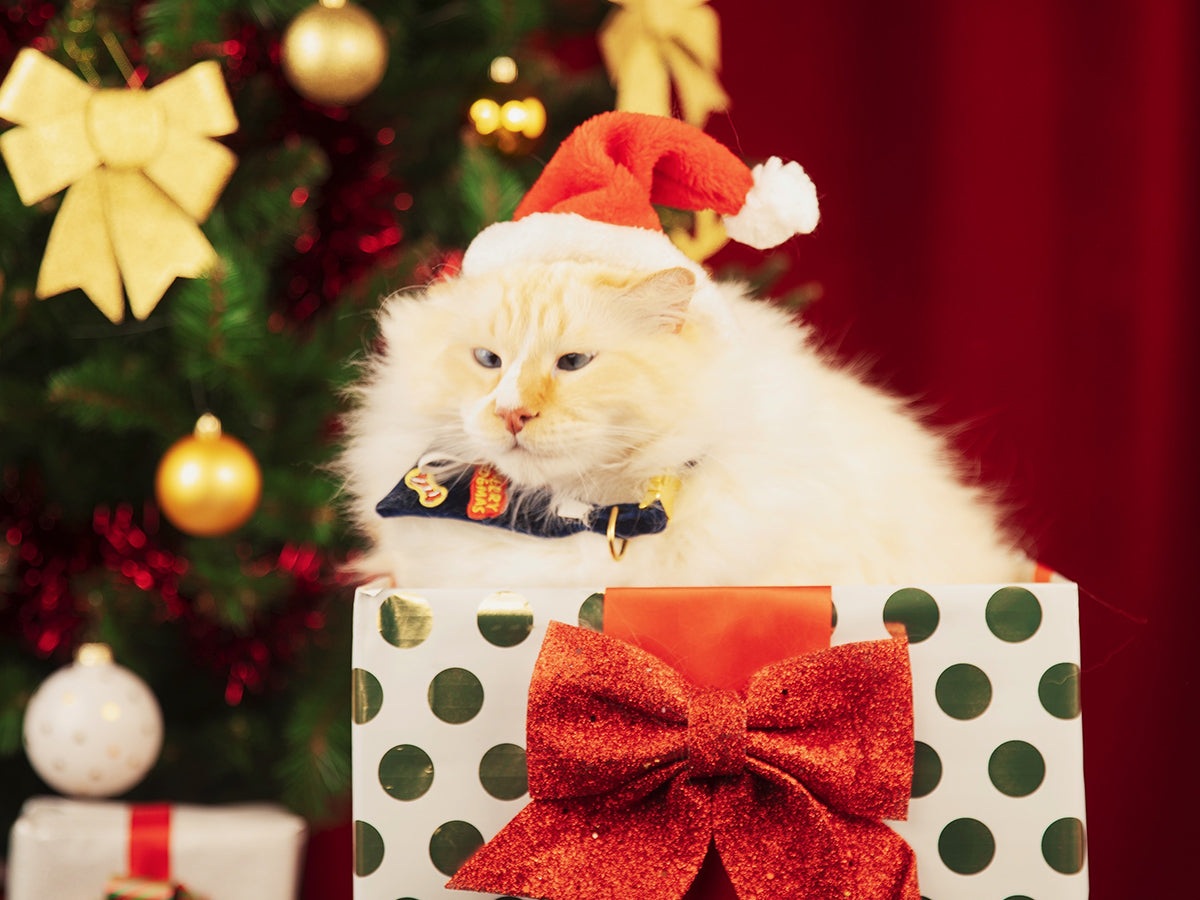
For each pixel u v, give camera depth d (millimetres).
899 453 1468
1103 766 1891
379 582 1396
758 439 1419
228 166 1628
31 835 1610
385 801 1366
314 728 1703
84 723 1631
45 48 1673
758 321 1489
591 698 1337
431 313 1447
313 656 1764
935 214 1950
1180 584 1918
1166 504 1921
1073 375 1938
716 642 1364
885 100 1954
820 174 1961
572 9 1758
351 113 1741
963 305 1951
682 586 1389
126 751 1642
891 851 1337
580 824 1344
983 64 1938
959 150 1945
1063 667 1360
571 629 1347
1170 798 1889
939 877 1362
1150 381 1920
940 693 1361
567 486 1411
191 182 1621
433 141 1772
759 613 1363
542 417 1388
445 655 1366
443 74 1719
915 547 1437
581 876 1334
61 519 1811
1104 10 1917
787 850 1331
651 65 1711
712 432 1408
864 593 1363
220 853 1622
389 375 1464
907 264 1959
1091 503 1935
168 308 1715
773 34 1959
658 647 1364
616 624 1365
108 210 1624
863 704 1336
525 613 1366
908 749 1333
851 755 1331
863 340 1964
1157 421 1921
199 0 1652
